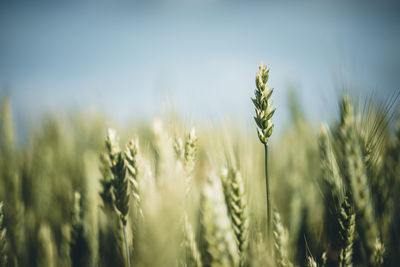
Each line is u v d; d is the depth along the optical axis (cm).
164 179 62
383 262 70
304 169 103
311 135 117
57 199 90
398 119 75
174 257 61
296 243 76
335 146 74
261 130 66
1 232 70
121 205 66
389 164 76
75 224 77
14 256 77
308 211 82
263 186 82
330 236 75
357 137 73
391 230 73
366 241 70
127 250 66
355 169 71
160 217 61
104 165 73
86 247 77
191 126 72
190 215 72
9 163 90
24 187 88
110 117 114
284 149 126
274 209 72
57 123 134
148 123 121
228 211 68
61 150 118
